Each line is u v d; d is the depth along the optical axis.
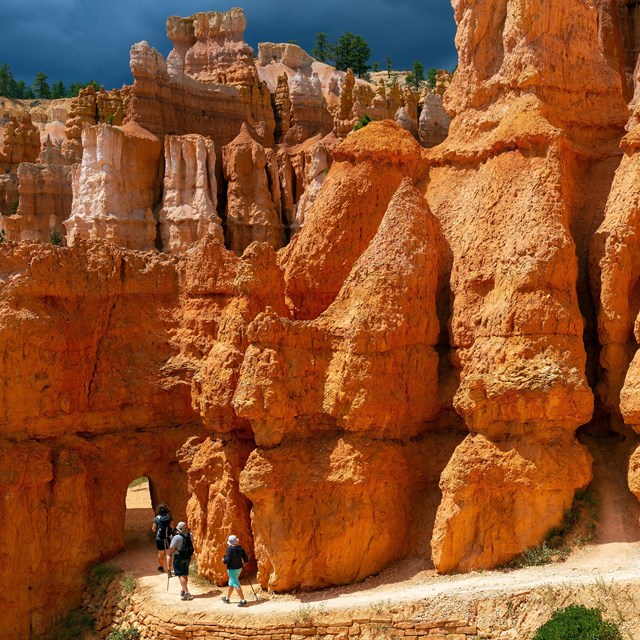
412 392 21.22
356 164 25.28
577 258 21.45
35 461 23.34
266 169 50.06
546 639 16.28
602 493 19.92
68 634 22.72
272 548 20.52
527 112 22.84
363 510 20.34
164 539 23.22
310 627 18.75
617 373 20.53
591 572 18.08
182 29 71.00
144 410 25.34
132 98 48.97
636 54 32.00
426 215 22.30
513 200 21.97
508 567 19.27
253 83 61.66
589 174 23.47
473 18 25.06
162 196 46.47
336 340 21.42
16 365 23.25
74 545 23.78
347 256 24.69
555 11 23.98
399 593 19.05
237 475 21.84
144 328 25.56
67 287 24.31
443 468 21.34
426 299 21.58
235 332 22.42
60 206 59.44
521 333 19.69
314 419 21.12
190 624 19.84
